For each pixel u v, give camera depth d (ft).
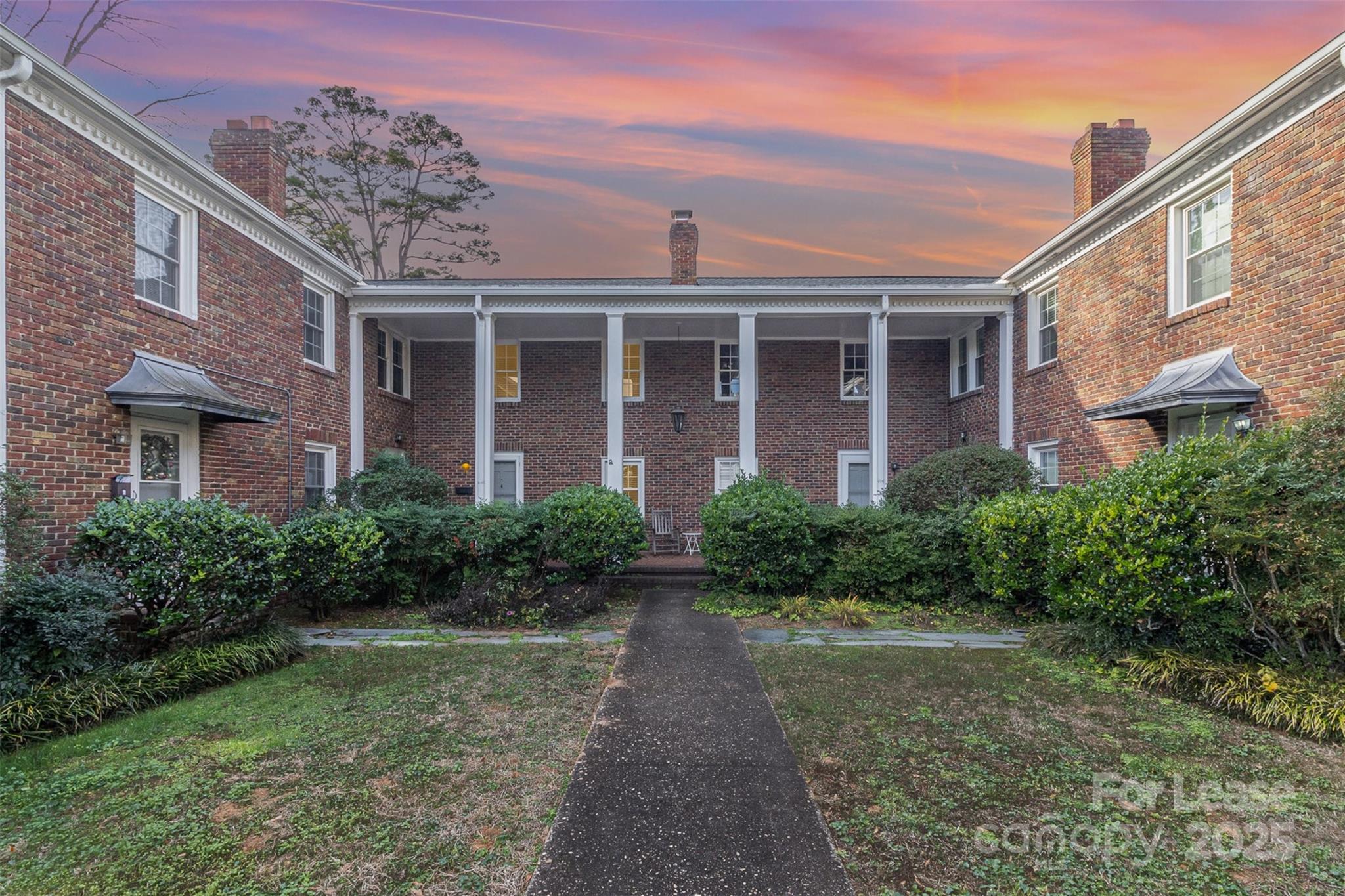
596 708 15.08
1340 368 18.39
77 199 19.56
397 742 13.02
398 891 8.18
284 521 30.78
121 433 20.99
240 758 12.27
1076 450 32.17
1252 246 21.43
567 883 8.35
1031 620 24.25
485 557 27.50
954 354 46.83
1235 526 15.55
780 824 9.82
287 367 31.35
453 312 38.60
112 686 14.80
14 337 17.54
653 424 47.57
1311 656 15.43
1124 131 31.50
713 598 27.91
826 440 47.83
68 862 8.85
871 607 26.58
